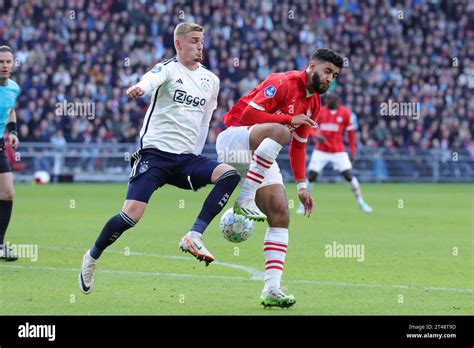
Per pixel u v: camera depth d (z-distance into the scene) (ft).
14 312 34.53
